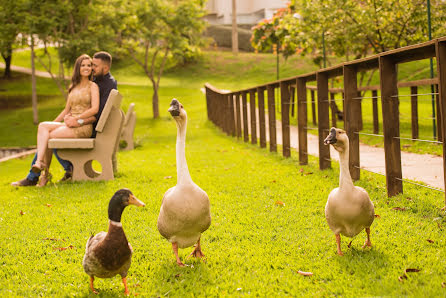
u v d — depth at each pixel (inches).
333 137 159.2
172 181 338.6
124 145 579.2
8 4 807.1
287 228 206.7
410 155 406.6
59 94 1365.7
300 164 390.3
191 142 639.8
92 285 148.1
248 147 556.7
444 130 205.0
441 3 536.4
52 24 810.2
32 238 207.5
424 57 230.5
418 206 223.0
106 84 361.7
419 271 148.0
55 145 339.9
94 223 228.8
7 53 927.0
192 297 139.7
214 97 878.4
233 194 283.3
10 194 314.5
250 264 164.7
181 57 1071.0
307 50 702.5
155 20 977.5
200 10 1027.3
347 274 150.6
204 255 177.0
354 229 165.5
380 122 735.7
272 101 487.8
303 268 159.0
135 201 138.3
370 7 601.0
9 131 925.2
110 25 926.4
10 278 163.2
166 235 165.8
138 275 161.3
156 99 1019.9
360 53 653.9
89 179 351.9
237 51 1866.4
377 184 284.2
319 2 634.2
